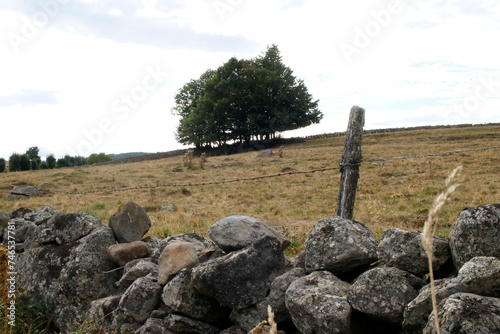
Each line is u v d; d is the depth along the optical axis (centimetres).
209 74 7275
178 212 1468
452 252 319
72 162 5381
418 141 4369
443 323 233
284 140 6309
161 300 418
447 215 1138
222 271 368
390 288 301
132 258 531
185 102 7500
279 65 6306
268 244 392
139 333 399
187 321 386
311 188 2056
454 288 265
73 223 569
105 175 3180
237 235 422
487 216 296
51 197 2155
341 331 297
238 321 374
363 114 480
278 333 340
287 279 366
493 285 255
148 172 3403
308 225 1128
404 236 340
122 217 556
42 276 541
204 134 6569
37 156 4947
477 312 226
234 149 6353
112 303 459
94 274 519
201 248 480
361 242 358
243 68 6088
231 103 6138
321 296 316
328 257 358
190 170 3428
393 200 1529
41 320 519
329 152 3916
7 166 4847
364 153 3647
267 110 6150
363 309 302
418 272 328
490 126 5397
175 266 418
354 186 478
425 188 1725
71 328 439
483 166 2255
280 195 1936
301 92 6125
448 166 2367
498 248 288
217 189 2228
